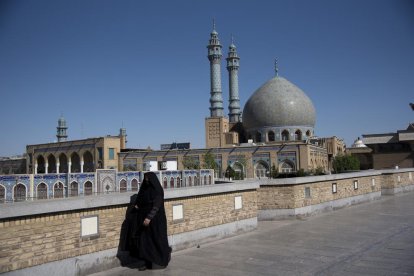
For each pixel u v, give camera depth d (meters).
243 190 10.77
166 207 8.45
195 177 33.16
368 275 6.61
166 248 7.24
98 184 24.14
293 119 63.22
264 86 67.06
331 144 64.88
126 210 7.63
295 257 7.87
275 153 54.09
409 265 7.19
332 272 6.80
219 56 72.38
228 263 7.47
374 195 19.81
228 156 56.62
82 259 6.82
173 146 64.94
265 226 11.83
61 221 6.57
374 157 60.19
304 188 13.82
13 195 19.62
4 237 5.85
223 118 67.12
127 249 7.46
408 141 57.31
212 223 9.60
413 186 25.80
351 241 9.36
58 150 66.81
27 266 6.09
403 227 11.27
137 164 60.47
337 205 16.08
